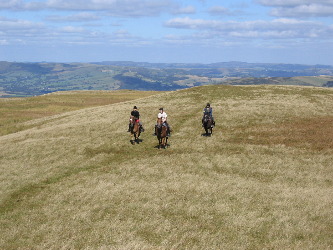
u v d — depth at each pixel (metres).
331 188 19.25
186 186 20.27
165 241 13.55
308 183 20.34
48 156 30.27
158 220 15.70
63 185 22.22
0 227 16.19
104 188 20.72
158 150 29.86
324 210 15.98
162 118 29.72
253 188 19.61
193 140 32.41
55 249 13.50
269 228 14.47
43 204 19.08
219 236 13.86
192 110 46.94
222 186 20.05
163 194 19.06
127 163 26.50
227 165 24.47
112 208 17.56
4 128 54.34
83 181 22.66
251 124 37.59
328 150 26.52
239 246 12.92
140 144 32.16
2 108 76.19
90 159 28.34
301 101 49.34
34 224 16.30
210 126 33.09
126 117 45.09
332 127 34.19
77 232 14.97
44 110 74.25
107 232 14.73
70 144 33.78
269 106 45.91
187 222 15.37
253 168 23.58
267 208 16.67
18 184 23.08
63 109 75.12
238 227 14.69
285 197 17.95
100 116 48.84
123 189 20.27
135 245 13.22
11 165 28.27
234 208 16.80
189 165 24.88
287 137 31.17
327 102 48.69
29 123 57.09
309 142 29.12
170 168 24.25
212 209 16.73
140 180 21.88
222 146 29.69
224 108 46.25
